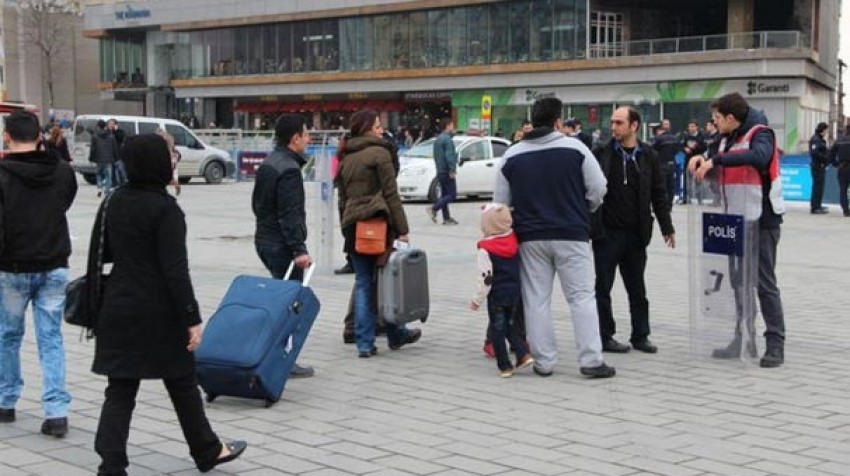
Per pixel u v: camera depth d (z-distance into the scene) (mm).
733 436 6621
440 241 18719
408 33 63156
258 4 70062
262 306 7375
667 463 6055
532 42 57656
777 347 8695
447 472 5902
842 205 25516
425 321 10086
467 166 28781
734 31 56344
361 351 9062
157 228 5426
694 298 9055
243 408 7383
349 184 8938
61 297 6707
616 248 9070
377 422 6996
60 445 6469
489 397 7672
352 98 66938
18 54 79875
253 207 8258
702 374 8398
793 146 49531
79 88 85250
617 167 8977
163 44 77625
